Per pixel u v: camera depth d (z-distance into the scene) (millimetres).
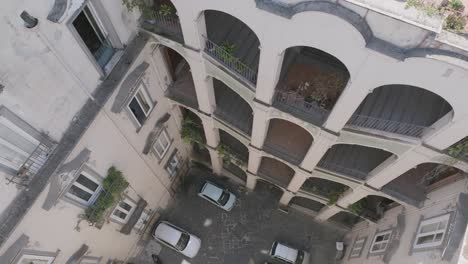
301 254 24344
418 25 8328
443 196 15031
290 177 22406
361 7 8797
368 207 20844
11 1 9008
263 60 12273
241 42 15164
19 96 10375
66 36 11000
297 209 26016
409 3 8430
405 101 14141
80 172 13211
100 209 15430
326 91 14500
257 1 10109
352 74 10992
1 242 11359
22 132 11141
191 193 26766
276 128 19344
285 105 14664
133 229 22062
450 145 12320
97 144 14047
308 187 21594
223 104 18984
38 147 11914
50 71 10984
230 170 26375
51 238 13820
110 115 13984
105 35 13062
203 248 25219
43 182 12117
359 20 9195
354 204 20391
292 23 10266
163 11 13586
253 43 15172
